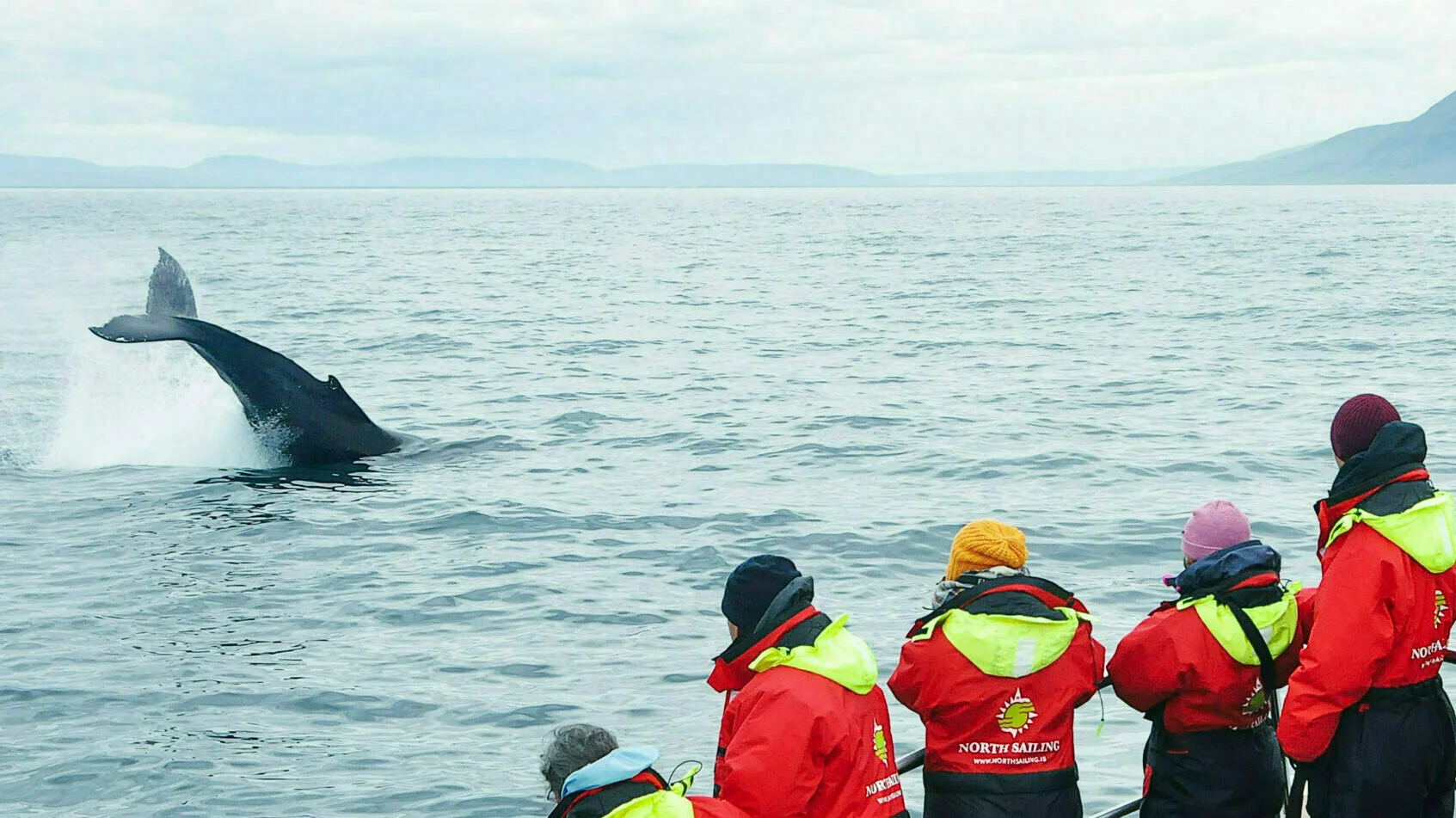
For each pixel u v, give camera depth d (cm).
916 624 481
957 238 9381
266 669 1016
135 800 808
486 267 6506
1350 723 482
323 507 1499
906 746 870
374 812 789
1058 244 8306
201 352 1662
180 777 836
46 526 1418
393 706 947
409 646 1070
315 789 819
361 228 12131
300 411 1730
